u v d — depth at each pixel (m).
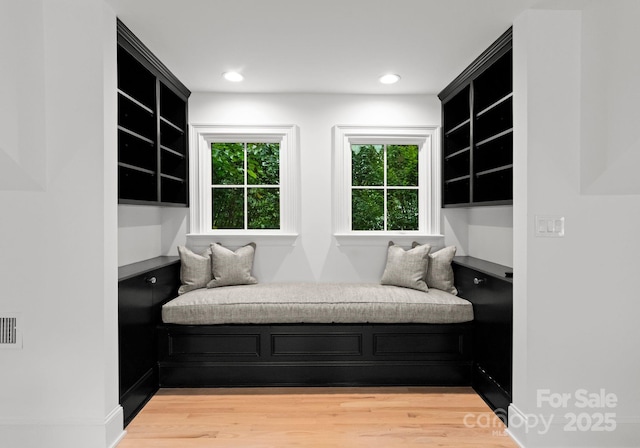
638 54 1.85
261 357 2.96
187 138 3.61
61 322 2.13
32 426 2.12
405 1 2.13
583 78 2.17
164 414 2.54
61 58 2.10
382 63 2.96
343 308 2.96
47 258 2.12
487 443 2.23
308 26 2.40
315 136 3.69
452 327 2.96
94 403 2.13
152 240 3.46
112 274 2.22
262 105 3.66
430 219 3.75
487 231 3.34
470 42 2.61
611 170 2.02
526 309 2.20
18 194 2.12
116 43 2.27
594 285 2.21
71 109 2.11
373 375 2.97
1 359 2.12
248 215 3.81
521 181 2.25
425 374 2.97
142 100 2.91
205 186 3.71
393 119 3.71
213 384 2.95
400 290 3.21
